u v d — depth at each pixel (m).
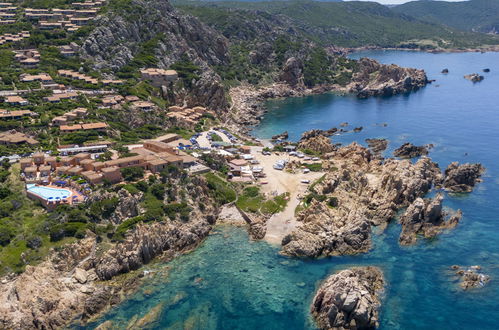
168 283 123.81
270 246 143.00
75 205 139.88
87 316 110.44
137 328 106.88
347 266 131.12
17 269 119.06
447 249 138.38
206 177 173.38
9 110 193.62
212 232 152.38
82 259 127.06
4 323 106.31
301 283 123.38
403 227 150.00
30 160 158.62
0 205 136.75
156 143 188.75
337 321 105.75
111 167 156.38
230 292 119.94
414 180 173.38
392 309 112.25
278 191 172.62
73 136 181.88
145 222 141.00
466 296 116.62
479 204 167.25
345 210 152.50
